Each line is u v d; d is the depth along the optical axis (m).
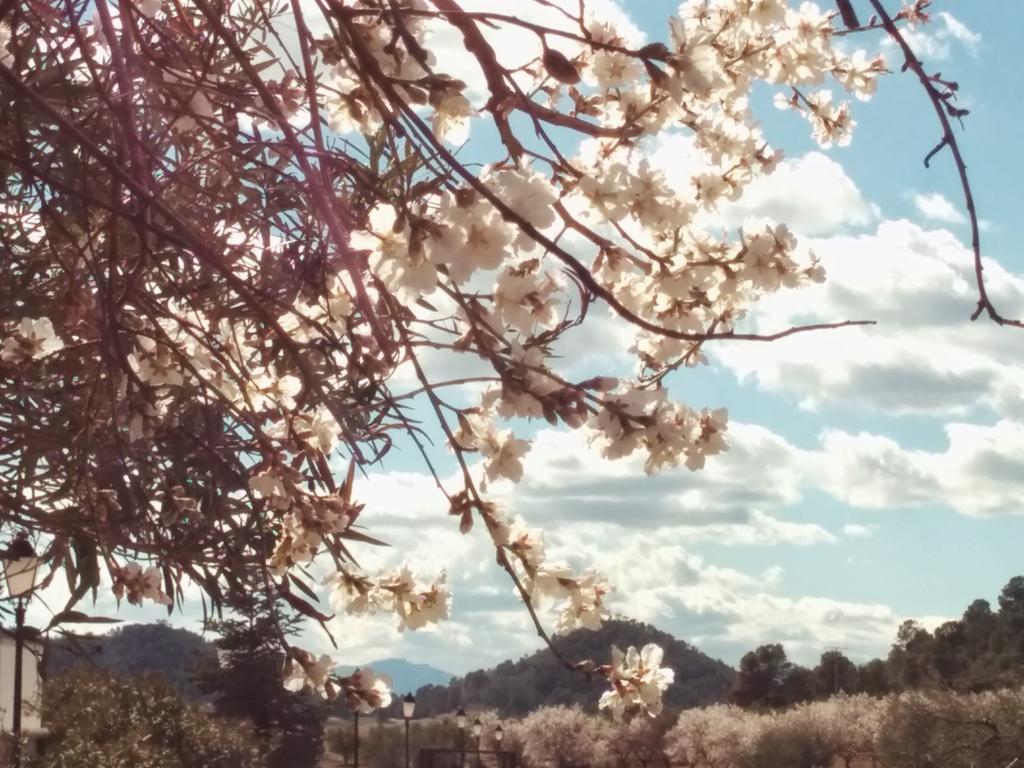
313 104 1.95
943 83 1.97
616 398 1.86
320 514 2.52
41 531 2.74
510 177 1.74
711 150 2.58
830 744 40.03
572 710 53.66
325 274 2.41
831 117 3.27
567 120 1.90
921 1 2.97
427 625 2.57
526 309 1.86
